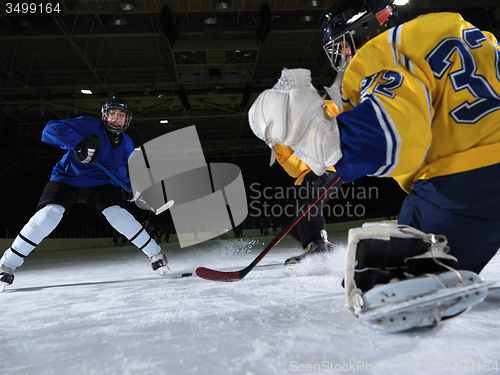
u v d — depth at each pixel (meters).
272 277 2.27
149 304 1.55
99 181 2.65
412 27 0.95
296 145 0.91
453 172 0.93
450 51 0.93
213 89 17.11
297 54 15.54
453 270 0.78
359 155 0.82
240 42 13.28
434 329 0.82
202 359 0.76
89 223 27.66
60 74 16.27
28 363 0.83
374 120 0.82
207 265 3.60
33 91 16.64
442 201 0.94
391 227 0.86
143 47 14.65
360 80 0.98
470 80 0.92
